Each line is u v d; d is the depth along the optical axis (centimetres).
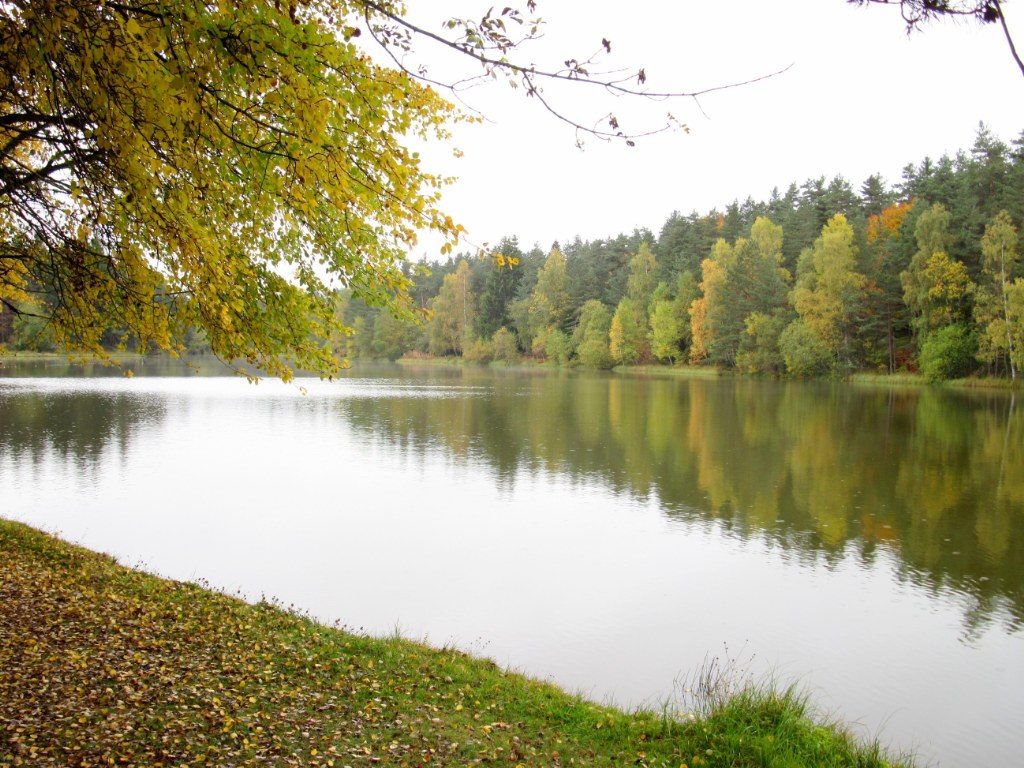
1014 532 1438
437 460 2180
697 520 1527
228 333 492
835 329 5472
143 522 1445
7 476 1841
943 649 934
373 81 392
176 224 395
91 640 646
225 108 391
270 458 2178
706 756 547
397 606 1039
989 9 230
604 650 912
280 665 653
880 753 617
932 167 6781
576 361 8625
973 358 4734
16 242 604
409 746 521
